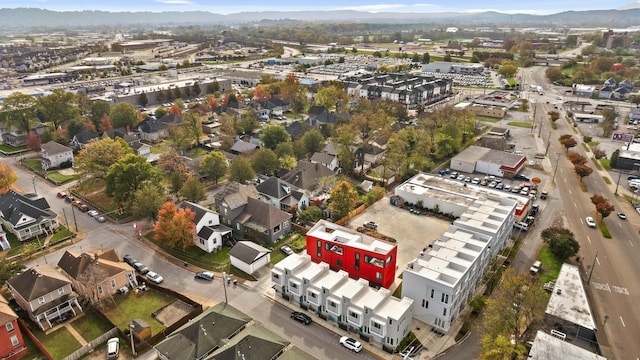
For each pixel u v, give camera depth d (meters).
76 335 60.25
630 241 85.00
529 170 122.75
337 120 152.25
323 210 95.06
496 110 181.38
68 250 81.94
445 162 130.12
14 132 145.25
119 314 64.38
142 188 90.38
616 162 123.31
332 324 62.38
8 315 55.00
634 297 68.50
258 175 112.81
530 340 56.62
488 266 74.12
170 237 78.19
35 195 101.31
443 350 57.47
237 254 76.06
